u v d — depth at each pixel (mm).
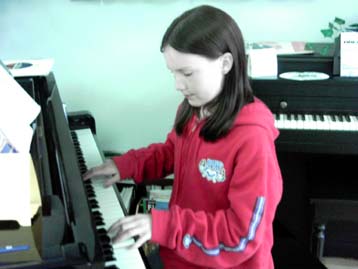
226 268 1053
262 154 987
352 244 2074
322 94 1694
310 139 1673
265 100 1717
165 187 1983
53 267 686
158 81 2072
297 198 1992
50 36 2023
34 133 1105
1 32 2021
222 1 1917
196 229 963
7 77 922
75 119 1671
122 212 1103
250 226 951
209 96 1026
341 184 1801
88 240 756
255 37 1968
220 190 1063
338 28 1871
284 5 1906
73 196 899
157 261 1380
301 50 1817
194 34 964
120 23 1984
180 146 1167
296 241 1514
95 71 2074
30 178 730
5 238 720
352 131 1650
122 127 2166
